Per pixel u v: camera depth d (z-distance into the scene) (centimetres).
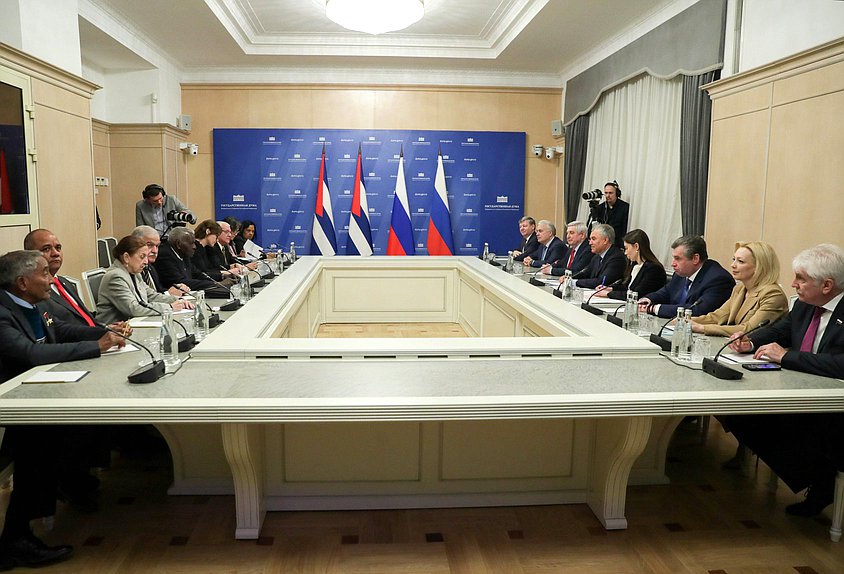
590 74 715
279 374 207
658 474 264
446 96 813
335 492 233
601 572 199
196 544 212
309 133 805
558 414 182
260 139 802
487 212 834
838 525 218
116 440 262
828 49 363
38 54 425
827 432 211
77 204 466
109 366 215
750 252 279
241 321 287
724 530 225
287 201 812
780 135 405
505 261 618
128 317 324
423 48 729
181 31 632
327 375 206
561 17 586
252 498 213
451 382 200
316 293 557
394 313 607
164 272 430
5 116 375
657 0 537
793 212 395
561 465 240
